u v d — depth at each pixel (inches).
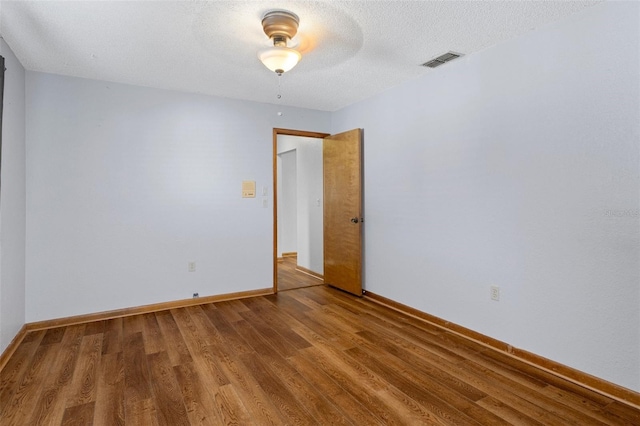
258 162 167.2
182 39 101.2
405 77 133.9
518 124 100.1
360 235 162.9
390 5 83.5
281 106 172.7
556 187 91.7
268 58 93.2
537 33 95.1
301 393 83.0
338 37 100.2
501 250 105.3
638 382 78.1
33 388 85.1
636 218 77.9
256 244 167.0
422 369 94.7
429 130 129.1
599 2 82.2
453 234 120.7
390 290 150.3
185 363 97.9
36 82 124.6
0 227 97.0
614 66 80.4
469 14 87.8
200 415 74.7
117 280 138.3
